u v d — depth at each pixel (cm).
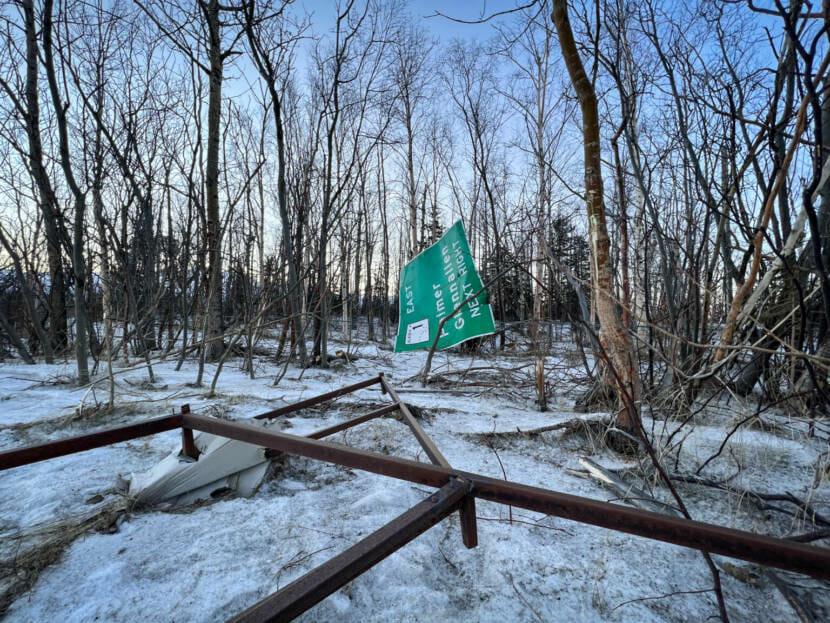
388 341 1516
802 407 331
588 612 150
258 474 241
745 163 288
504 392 534
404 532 97
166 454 283
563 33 281
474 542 118
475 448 312
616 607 153
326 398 339
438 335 555
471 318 538
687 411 329
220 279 705
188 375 610
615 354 298
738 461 273
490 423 372
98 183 505
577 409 427
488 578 166
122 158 511
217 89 746
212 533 189
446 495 111
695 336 380
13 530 190
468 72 1313
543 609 151
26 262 721
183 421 193
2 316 650
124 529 191
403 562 172
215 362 781
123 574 160
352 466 137
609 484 248
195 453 228
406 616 146
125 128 560
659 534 100
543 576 168
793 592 154
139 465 267
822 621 144
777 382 360
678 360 390
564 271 304
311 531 193
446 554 180
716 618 148
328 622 143
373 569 168
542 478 264
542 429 337
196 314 771
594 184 292
